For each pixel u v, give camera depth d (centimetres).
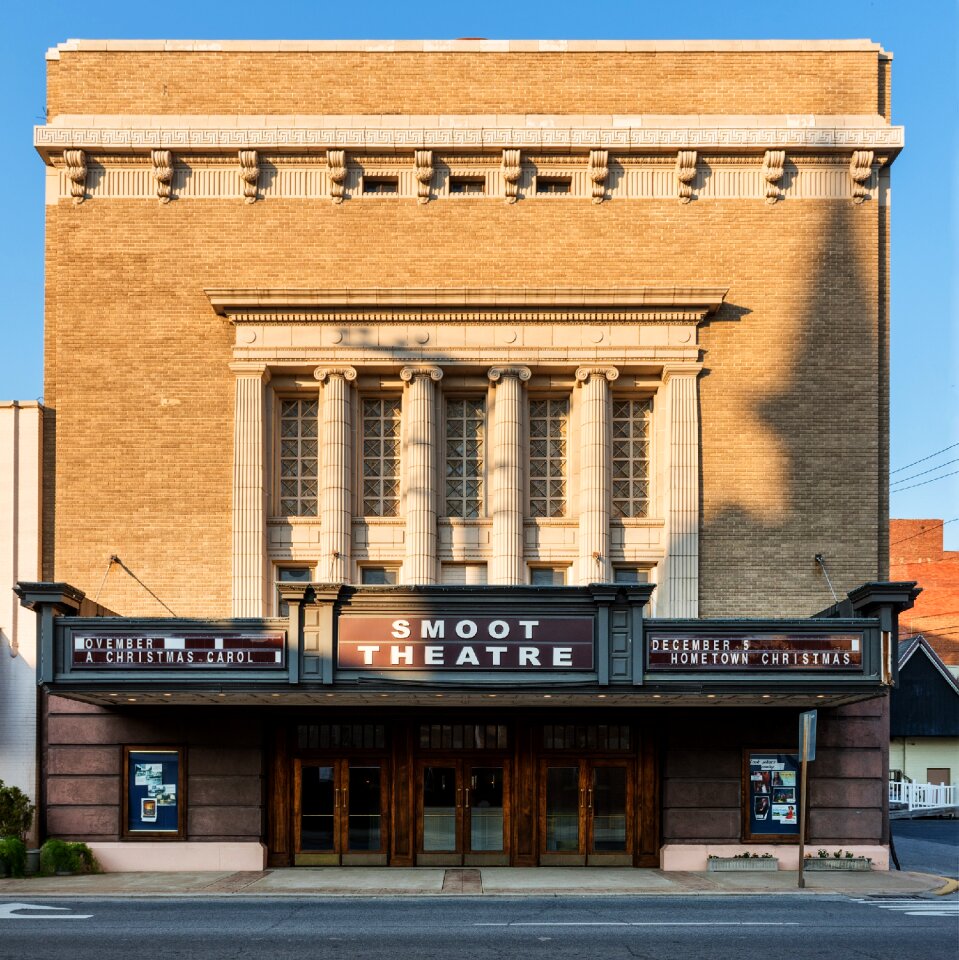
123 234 2188
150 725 2028
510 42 2214
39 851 1947
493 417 2164
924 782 4409
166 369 2161
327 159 2183
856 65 2211
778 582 2112
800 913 1479
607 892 1694
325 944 1223
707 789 2009
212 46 2214
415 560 2098
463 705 1977
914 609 5972
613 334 2144
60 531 2128
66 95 2208
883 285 2203
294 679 1755
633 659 1761
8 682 2078
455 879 1838
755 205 2186
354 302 2125
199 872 1961
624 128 2169
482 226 2184
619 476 2184
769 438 2142
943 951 1190
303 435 2200
